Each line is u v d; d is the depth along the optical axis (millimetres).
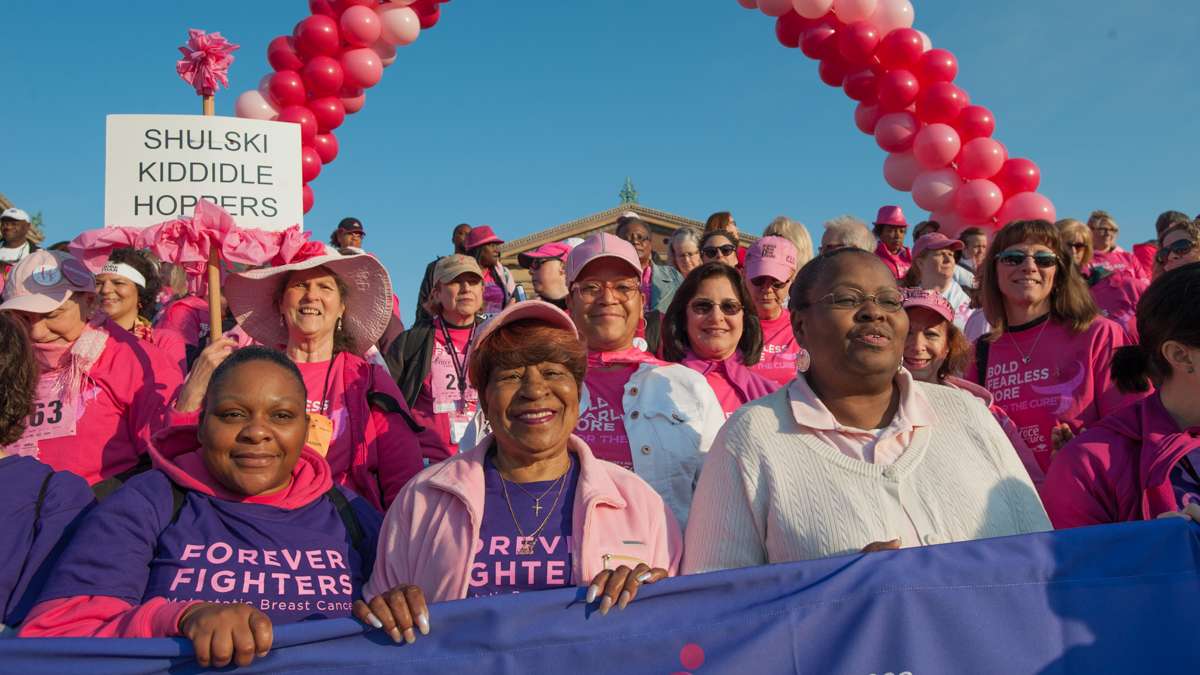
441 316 6062
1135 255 9359
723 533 2766
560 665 2406
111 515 2631
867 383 2783
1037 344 4539
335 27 8602
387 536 2768
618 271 3998
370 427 3906
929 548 2555
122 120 4715
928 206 8570
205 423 2783
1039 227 4523
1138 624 2537
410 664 2361
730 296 4223
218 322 4406
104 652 2229
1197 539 2611
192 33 4812
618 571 2480
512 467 2834
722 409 4016
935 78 8438
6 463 2840
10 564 2668
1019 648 2490
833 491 2703
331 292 4246
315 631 2334
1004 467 2795
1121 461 2934
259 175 4840
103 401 4000
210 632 2211
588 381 3938
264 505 2809
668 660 2432
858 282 2764
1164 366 2951
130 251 5539
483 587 2607
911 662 2453
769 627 2457
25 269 4008
